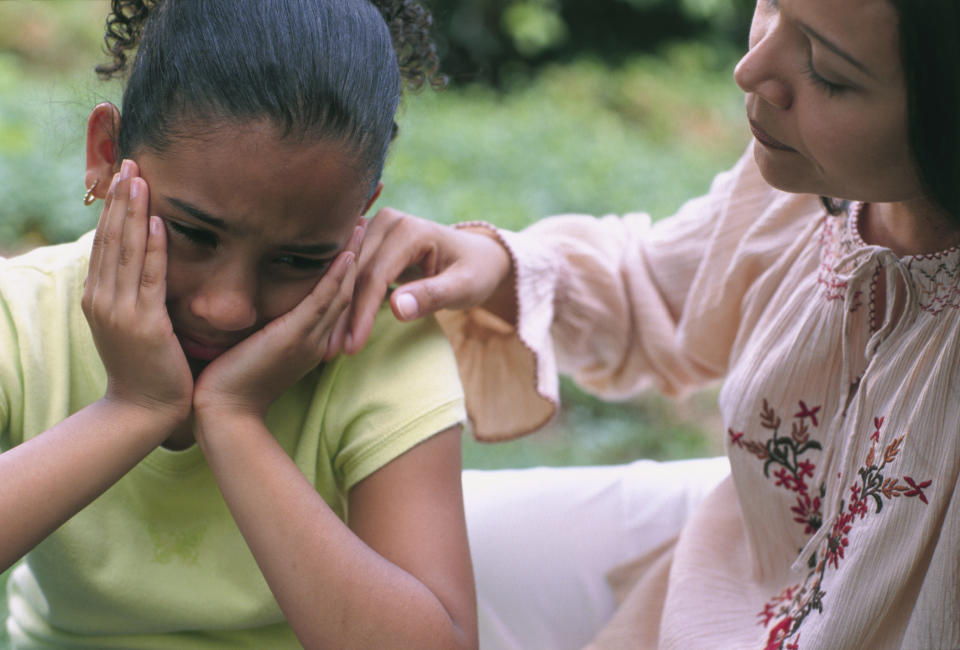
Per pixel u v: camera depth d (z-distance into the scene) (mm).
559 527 2016
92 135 1471
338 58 1343
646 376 2123
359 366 1612
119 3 1534
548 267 1933
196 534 1613
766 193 1812
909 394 1401
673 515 2043
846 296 1511
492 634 1940
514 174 6969
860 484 1450
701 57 10031
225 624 1631
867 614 1388
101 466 1399
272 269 1411
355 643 1425
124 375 1422
